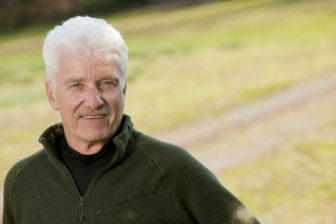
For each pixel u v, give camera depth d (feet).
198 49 54.70
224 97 32.40
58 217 5.53
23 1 147.43
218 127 26.14
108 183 5.47
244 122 26.53
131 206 5.40
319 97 29.94
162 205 5.45
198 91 35.12
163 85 38.63
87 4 146.72
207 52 52.08
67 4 145.28
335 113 26.05
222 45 55.62
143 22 103.71
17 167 5.96
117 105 5.54
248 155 21.04
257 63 42.96
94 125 5.47
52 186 5.65
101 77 5.38
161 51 54.34
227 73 40.45
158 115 29.43
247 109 29.17
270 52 47.80
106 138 5.57
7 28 140.46
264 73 38.68
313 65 39.37
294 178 17.51
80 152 5.68
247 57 46.55
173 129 26.61
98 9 145.59
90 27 5.40
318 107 27.78
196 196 5.50
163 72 43.80
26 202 5.74
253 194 16.62
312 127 23.91
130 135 5.72
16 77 47.88
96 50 5.35
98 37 5.37
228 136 24.43
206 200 5.49
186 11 114.83
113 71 5.43
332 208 14.92
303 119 25.76
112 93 5.49
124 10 144.15
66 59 5.38
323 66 38.50
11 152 24.73
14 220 6.13
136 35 82.12
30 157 6.00
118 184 5.48
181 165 5.51
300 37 55.47
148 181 5.48
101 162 5.63
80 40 5.35
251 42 56.34
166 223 5.44
